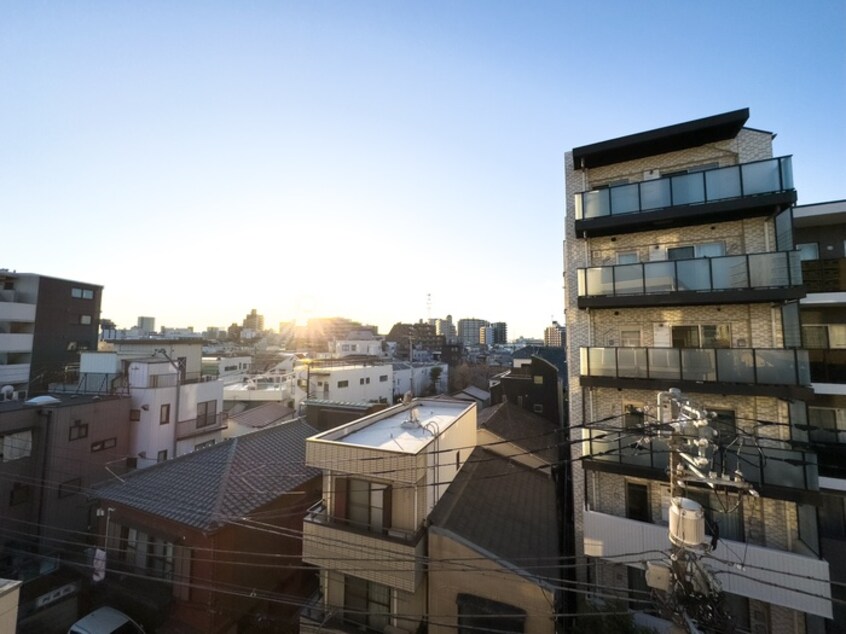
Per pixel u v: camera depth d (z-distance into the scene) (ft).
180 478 40.63
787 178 32.30
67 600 39.68
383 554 29.17
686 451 22.33
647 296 35.86
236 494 37.73
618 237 41.01
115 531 38.68
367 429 38.19
